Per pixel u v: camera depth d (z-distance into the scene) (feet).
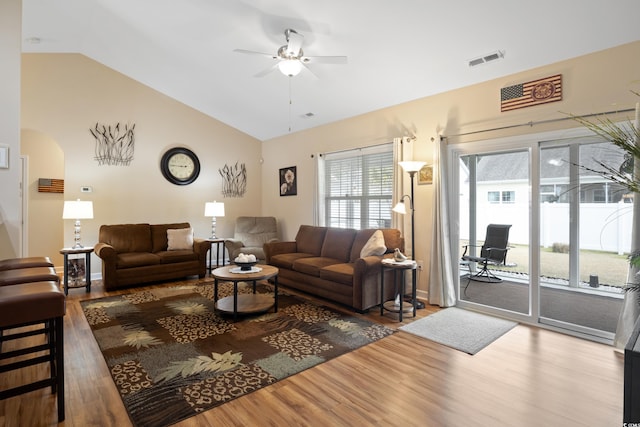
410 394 7.07
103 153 17.48
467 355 8.93
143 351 9.05
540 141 11.09
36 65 15.83
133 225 17.47
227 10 11.44
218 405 6.64
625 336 9.03
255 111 19.16
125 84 18.12
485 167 14.82
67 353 8.91
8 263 8.51
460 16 9.55
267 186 23.21
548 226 12.42
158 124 19.22
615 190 10.59
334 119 18.08
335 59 10.77
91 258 17.24
